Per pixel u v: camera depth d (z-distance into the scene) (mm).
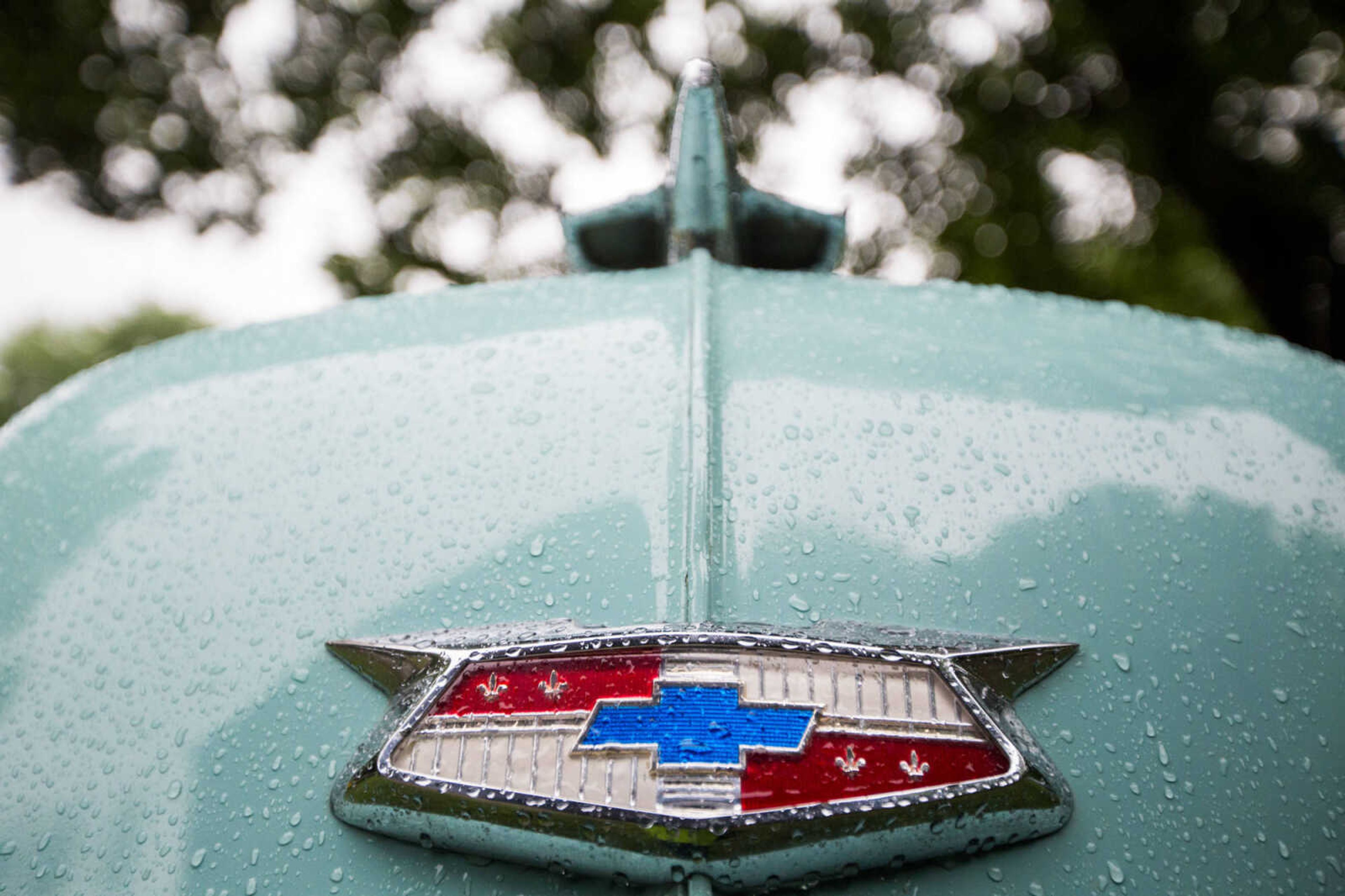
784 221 955
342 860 641
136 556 751
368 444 770
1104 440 764
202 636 710
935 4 4781
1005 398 780
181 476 782
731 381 776
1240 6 4141
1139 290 4730
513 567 703
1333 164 4090
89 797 674
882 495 724
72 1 4602
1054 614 691
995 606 689
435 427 771
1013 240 4871
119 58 4750
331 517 739
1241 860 642
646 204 944
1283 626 708
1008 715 655
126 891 646
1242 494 754
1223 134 4305
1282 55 4113
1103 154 4668
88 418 845
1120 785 650
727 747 632
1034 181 4855
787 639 654
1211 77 4266
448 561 709
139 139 4828
